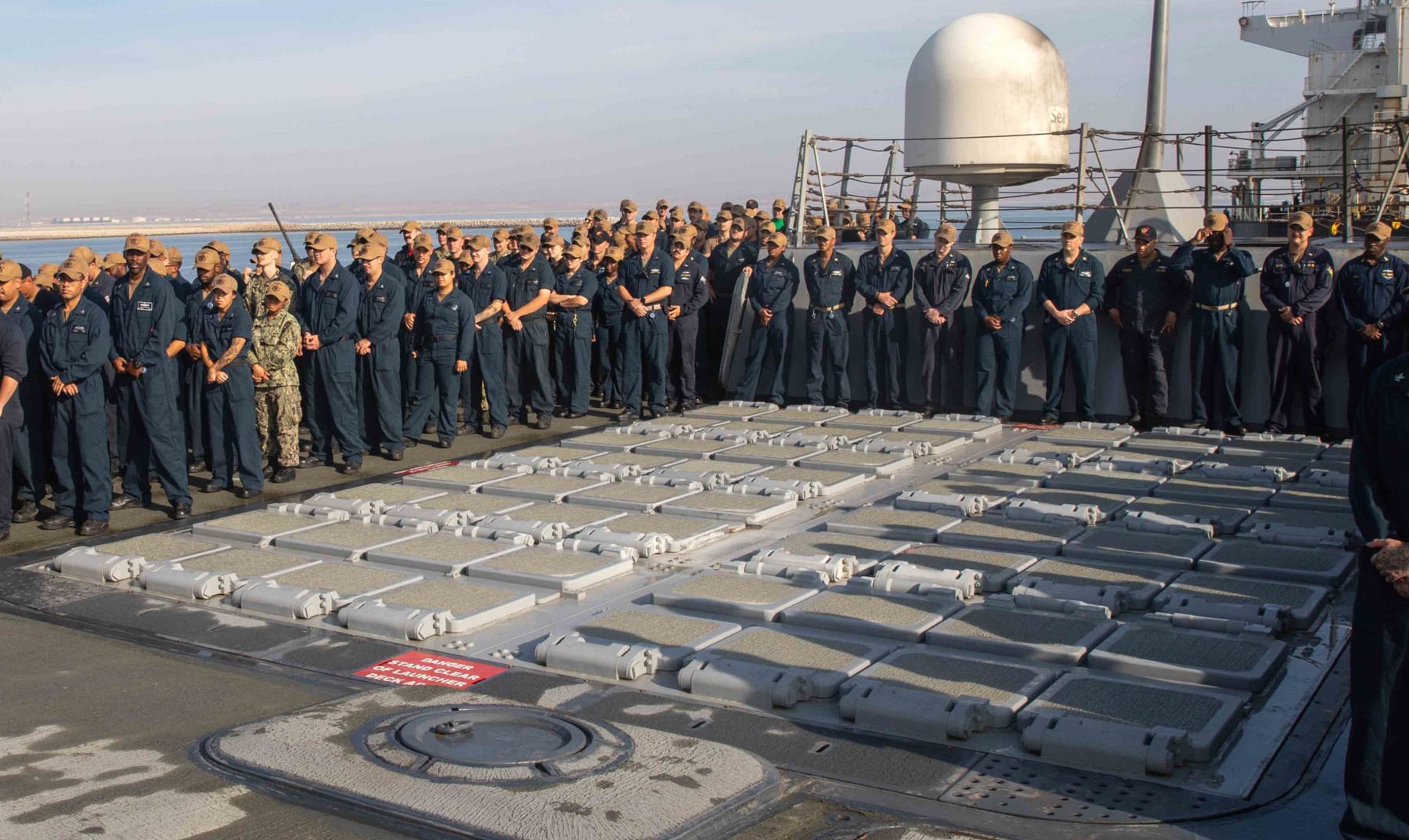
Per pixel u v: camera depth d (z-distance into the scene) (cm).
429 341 1122
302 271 1129
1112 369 1206
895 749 455
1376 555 364
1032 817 399
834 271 1261
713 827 382
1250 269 1073
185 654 574
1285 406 1080
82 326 819
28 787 411
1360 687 372
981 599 632
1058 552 714
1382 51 1820
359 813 388
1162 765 427
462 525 796
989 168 1379
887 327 1234
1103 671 529
